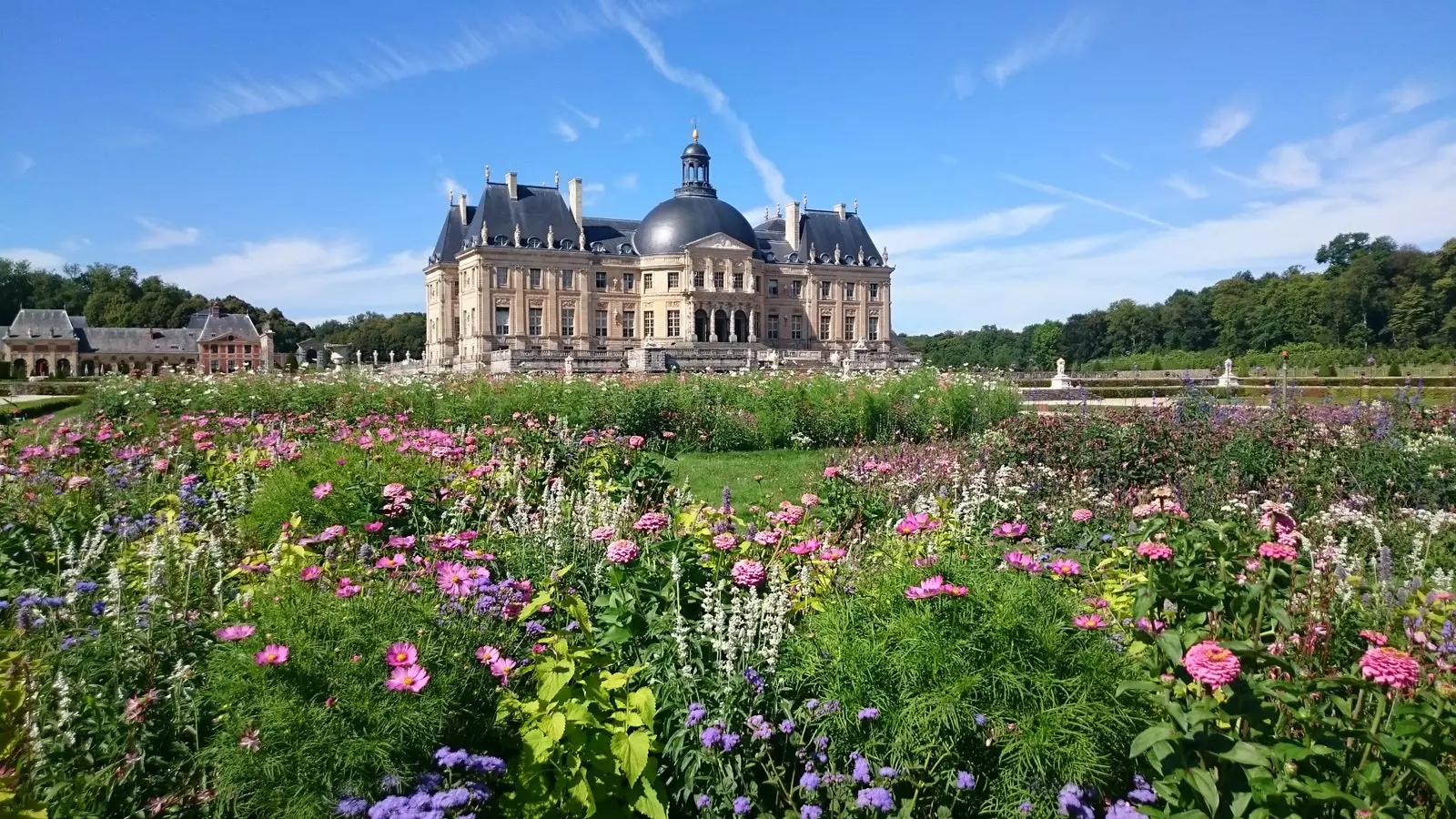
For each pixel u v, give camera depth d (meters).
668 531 6.66
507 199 86.94
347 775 3.75
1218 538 4.89
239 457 11.13
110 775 3.92
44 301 128.62
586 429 18.16
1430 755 3.58
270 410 20.02
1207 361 71.06
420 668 4.02
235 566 6.66
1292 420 13.63
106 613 5.10
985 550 6.43
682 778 4.34
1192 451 12.73
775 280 96.25
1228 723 4.00
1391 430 13.05
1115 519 10.25
